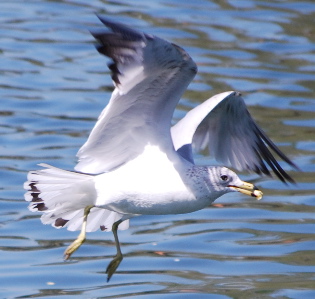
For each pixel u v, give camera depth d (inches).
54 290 525.7
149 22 939.3
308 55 895.7
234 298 518.0
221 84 824.3
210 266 561.3
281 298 519.5
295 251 578.6
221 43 907.4
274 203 645.9
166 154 437.7
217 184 444.8
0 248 572.4
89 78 831.1
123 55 390.6
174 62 399.9
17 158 682.2
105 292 526.9
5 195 632.4
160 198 438.3
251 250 579.8
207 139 518.0
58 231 599.5
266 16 979.9
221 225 616.1
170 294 522.9
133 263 563.5
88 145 436.1
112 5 992.2
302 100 807.7
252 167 518.9
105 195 438.6
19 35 909.8
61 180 438.9
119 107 418.3
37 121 746.8
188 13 974.4
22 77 823.7
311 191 661.3
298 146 724.7
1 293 520.4
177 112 764.0
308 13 991.0
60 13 969.5
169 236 600.7
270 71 857.5
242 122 504.1
